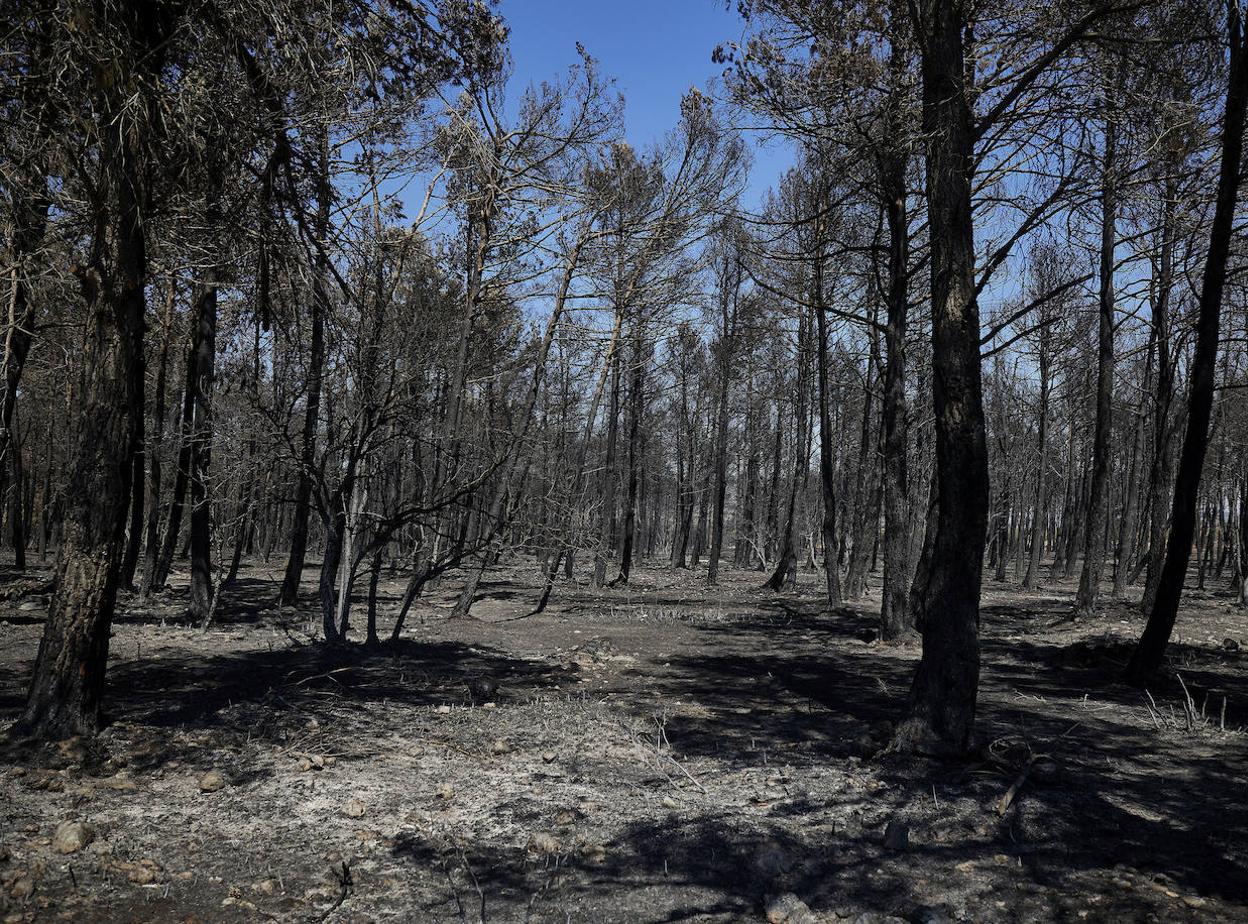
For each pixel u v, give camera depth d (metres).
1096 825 4.92
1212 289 9.71
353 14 7.19
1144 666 10.16
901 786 5.60
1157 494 17.55
